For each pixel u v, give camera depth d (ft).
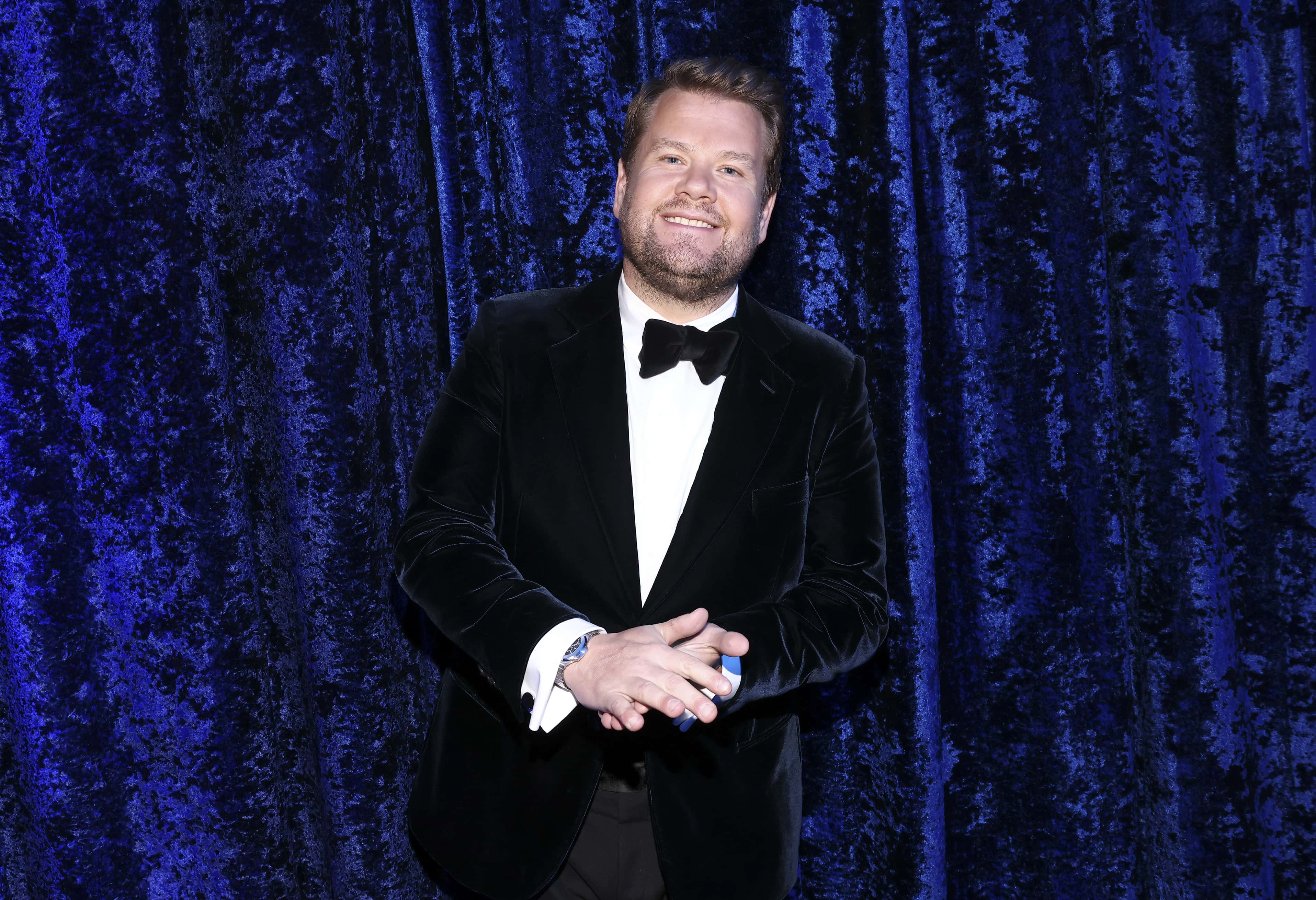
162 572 4.08
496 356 3.57
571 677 2.82
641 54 4.80
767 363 3.64
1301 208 5.17
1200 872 5.19
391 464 4.55
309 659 4.38
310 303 4.14
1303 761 5.38
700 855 3.45
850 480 3.70
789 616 3.27
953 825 5.31
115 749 4.12
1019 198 4.94
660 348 3.50
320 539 4.26
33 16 3.75
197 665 4.13
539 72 4.69
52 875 4.07
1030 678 5.16
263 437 4.38
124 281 3.92
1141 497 5.17
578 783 3.42
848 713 5.18
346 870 4.46
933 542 5.14
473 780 3.52
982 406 5.08
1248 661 5.37
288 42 4.06
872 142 4.83
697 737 3.51
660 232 3.56
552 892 3.84
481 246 4.92
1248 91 5.11
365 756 4.41
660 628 2.82
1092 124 4.94
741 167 3.66
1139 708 5.33
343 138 4.20
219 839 4.22
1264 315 5.21
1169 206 5.00
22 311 3.84
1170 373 5.04
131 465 4.00
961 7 4.92
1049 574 5.10
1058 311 5.03
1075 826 5.17
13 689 4.00
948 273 5.04
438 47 4.73
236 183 4.19
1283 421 5.22
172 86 3.96
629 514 3.39
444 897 4.87
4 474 3.85
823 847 5.28
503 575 3.11
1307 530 5.25
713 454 3.48
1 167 3.78
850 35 4.89
